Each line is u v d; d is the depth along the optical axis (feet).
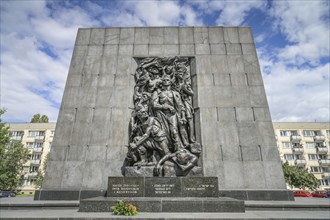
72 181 31.45
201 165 31.78
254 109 35.19
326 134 153.07
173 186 26.71
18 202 28.22
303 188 122.11
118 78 37.65
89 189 30.78
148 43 40.16
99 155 32.76
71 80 37.50
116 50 39.73
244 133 33.71
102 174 31.76
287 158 150.51
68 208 27.09
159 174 28.48
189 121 34.30
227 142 33.12
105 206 23.67
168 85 35.81
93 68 38.42
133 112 35.04
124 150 32.96
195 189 26.53
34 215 21.88
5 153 104.63
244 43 39.88
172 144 31.96
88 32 41.24
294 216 21.75
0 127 90.12
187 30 41.04
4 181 101.91
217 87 36.63
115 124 34.55
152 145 30.94
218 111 34.99
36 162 149.69
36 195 30.35
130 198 25.14
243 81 37.09
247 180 31.12
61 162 32.45
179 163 29.19
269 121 34.37
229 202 23.72
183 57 39.01
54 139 33.71
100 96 36.40
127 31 41.19
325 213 24.11
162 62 38.63
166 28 41.27
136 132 33.50
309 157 150.00
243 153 32.53
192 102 36.27
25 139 155.02
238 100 35.78
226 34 40.60
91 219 20.18
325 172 144.77
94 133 34.04
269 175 31.37
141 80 37.01
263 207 26.78
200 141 33.14
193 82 37.45
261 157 32.32
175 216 20.79
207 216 20.88
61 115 35.14
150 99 35.22
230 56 38.93
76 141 33.60
